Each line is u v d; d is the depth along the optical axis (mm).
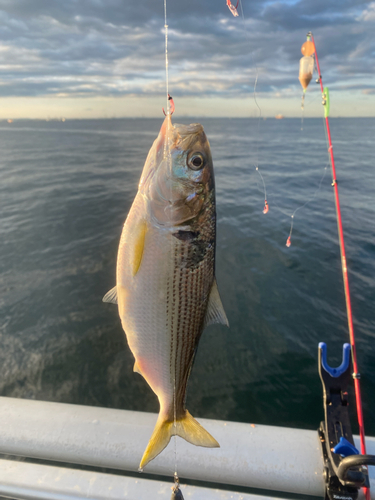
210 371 850
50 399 776
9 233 1847
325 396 285
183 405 250
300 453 292
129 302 229
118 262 230
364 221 1847
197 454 294
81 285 1248
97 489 284
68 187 3062
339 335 951
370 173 3197
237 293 1174
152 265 227
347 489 259
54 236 1792
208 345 935
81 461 300
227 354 901
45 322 1030
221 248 1571
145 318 232
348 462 236
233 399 772
